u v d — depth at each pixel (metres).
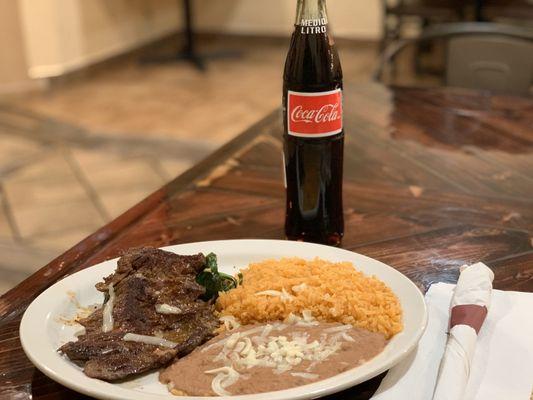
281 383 0.67
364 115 1.66
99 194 3.25
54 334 0.78
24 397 0.73
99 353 0.71
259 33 6.27
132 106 4.56
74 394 0.73
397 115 1.66
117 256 1.02
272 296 0.78
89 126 4.18
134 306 0.77
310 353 0.71
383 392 0.69
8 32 4.58
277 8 6.15
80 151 3.78
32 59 4.80
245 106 4.55
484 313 0.79
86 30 5.18
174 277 0.81
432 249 1.02
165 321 0.76
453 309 0.80
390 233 1.08
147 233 1.09
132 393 0.65
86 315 0.82
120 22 5.58
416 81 4.84
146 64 5.53
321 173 0.98
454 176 1.30
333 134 0.97
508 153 1.42
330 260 0.91
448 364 0.70
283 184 1.27
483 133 1.53
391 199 1.20
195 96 4.77
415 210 1.16
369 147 1.46
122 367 0.70
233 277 0.85
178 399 0.64
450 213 1.14
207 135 4.04
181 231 1.09
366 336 0.73
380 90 1.84
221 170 1.33
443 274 0.95
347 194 1.23
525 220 1.12
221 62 5.62
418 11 4.65
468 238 1.06
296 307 0.77
